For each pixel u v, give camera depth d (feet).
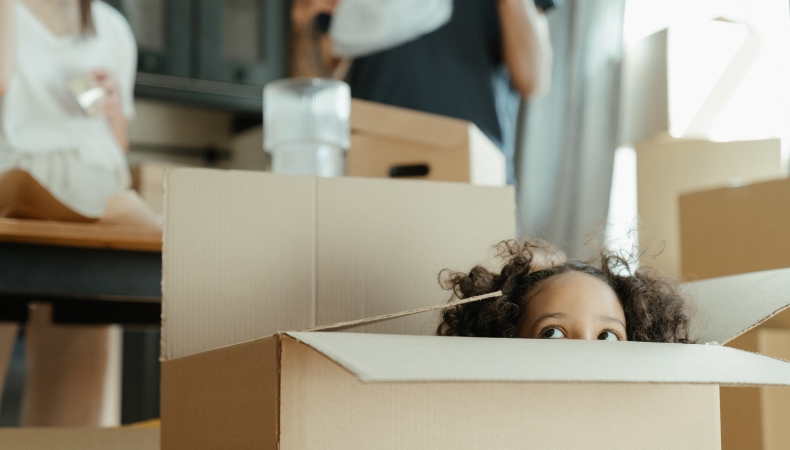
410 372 1.48
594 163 9.48
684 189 7.56
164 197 2.66
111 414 5.89
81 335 5.77
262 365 1.81
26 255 3.49
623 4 9.41
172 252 2.65
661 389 2.08
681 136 7.66
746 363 1.92
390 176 4.72
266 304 2.76
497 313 2.89
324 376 1.78
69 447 3.07
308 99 4.49
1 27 4.94
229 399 1.98
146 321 5.92
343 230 2.90
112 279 3.63
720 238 4.78
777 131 7.75
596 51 9.57
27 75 5.48
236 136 11.15
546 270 2.97
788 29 7.84
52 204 3.62
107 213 3.72
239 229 2.75
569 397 1.98
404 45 5.74
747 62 7.72
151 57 9.76
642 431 2.04
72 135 5.64
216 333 2.68
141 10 9.77
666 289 2.94
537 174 10.01
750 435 3.83
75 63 5.76
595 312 2.81
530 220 9.95
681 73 7.80
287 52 10.41
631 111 8.63
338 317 2.86
